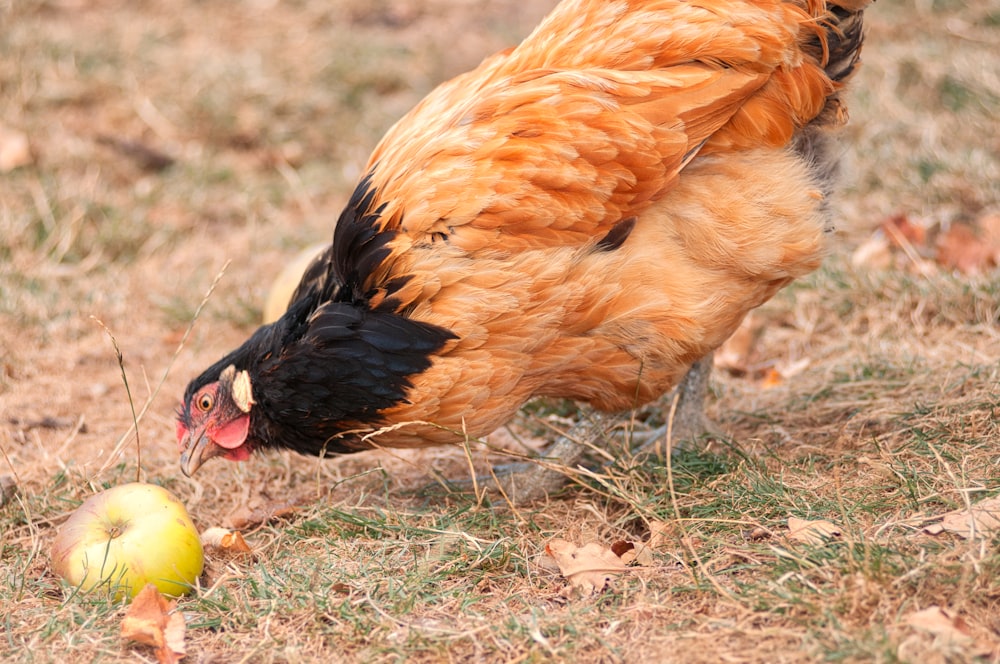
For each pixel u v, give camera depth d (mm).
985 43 17078
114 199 14945
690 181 8047
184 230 14789
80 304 12805
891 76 16297
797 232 8219
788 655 6094
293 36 19156
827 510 7633
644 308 7941
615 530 8273
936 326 11156
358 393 7895
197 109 16672
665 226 8047
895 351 10539
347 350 7816
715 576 7105
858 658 5910
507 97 7945
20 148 15242
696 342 8211
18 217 14094
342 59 18172
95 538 7668
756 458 8719
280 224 14898
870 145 14828
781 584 6688
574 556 7508
